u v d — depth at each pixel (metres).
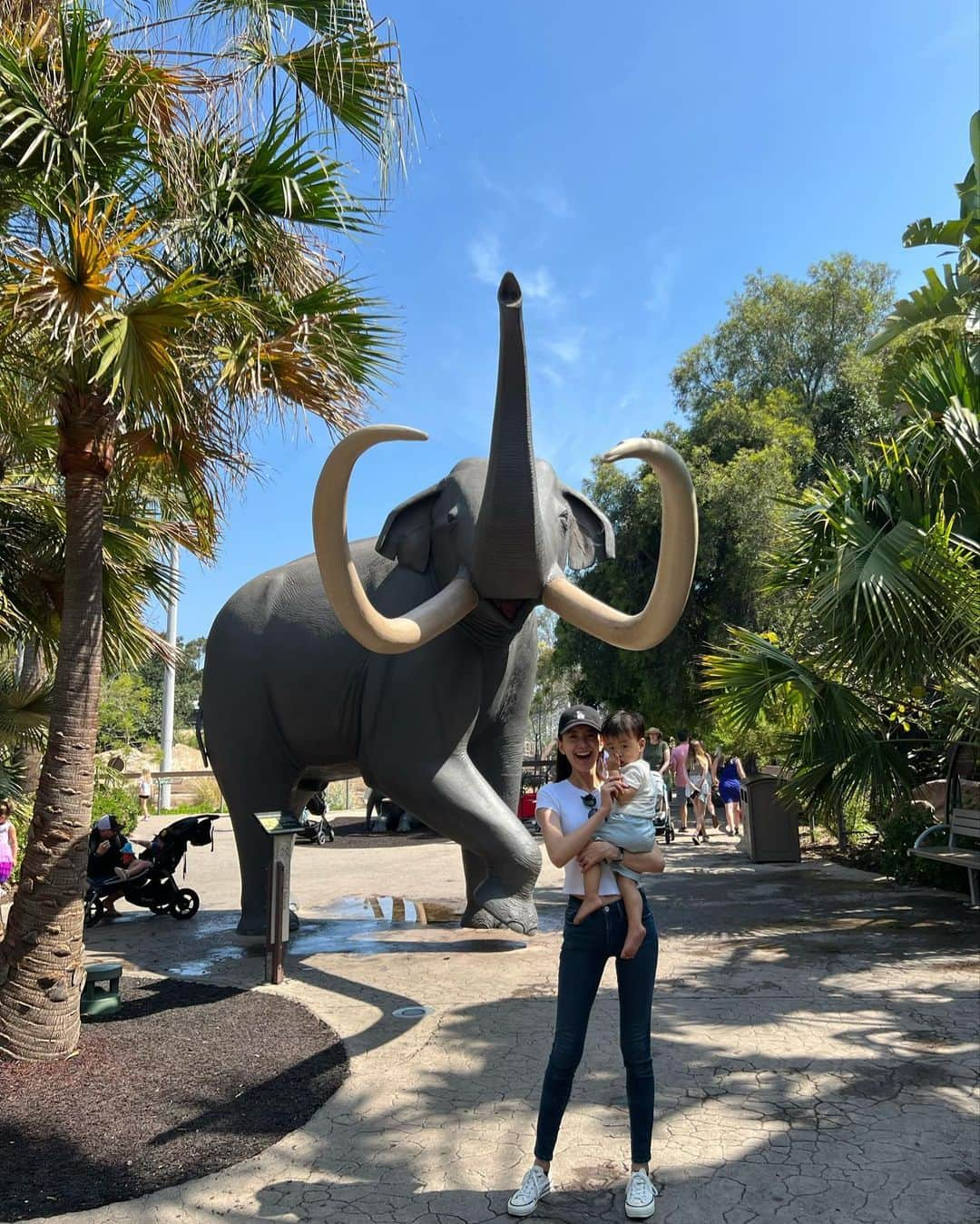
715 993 4.85
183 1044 4.22
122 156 4.31
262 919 6.67
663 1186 2.82
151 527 6.74
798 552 7.11
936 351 7.92
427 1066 3.90
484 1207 2.74
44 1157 3.11
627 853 2.77
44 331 3.91
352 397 5.08
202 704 6.93
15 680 8.43
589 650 20.86
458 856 11.62
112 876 7.37
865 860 9.65
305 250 4.94
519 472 4.34
